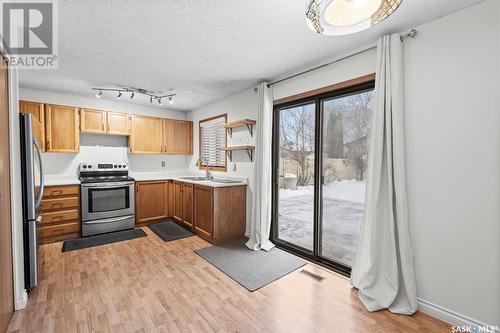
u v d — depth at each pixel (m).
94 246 3.17
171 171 5.07
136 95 3.89
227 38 2.10
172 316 1.78
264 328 1.67
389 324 1.71
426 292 1.83
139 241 3.38
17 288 1.82
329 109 2.69
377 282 1.97
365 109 2.41
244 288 2.18
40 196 2.24
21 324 1.67
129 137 4.34
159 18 1.80
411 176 1.90
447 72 1.73
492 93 1.55
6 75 1.77
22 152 2.01
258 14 1.75
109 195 3.73
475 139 1.62
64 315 1.77
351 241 2.55
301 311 1.86
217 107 4.25
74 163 3.96
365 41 2.14
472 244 1.63
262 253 2.98
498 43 1.52
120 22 1.84
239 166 3.76
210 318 1.76
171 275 2.40
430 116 1.80
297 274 2.45
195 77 3.08
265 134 3.15
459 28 1.67
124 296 2.03
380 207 1.99
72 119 3.74
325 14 1.20
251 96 3.52
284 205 3.27
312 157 2.89
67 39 2.10
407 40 1.92
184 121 4.98
